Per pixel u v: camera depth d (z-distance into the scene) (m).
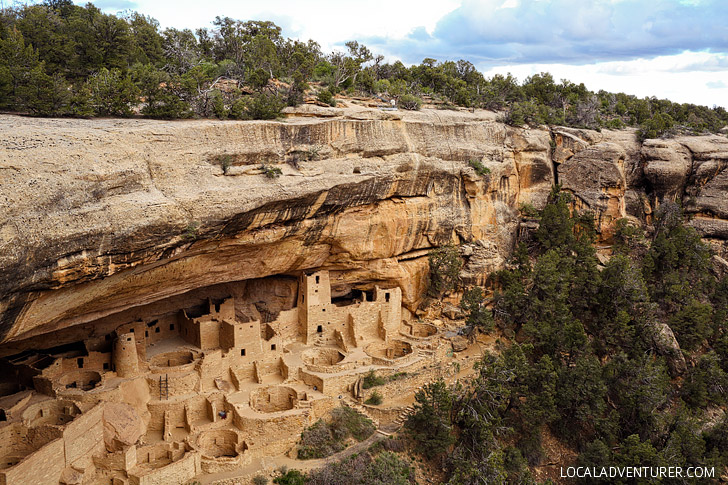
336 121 48.81
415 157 54.66
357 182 48.53
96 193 32.69
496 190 68.56
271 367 50.19
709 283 79.25
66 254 31.12
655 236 83.25
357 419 47.50
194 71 57.50
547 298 63.88
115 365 43.75
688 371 66.56
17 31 53.53
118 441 38.53
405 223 57.03
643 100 124.06
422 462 47.19
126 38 63.59
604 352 67.00
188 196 37.59
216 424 43.19
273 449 43.34
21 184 29.25
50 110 42.19
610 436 54.47
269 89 60.81
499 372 51.72
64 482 34.78
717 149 87.31
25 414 37.16
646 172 85.38
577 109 97.06
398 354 57.56
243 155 42.22
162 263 39.84
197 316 53.66
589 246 73.12
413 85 93.00
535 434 52.84
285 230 46.00
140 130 37.12
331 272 57.19
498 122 73.50
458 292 64.62
